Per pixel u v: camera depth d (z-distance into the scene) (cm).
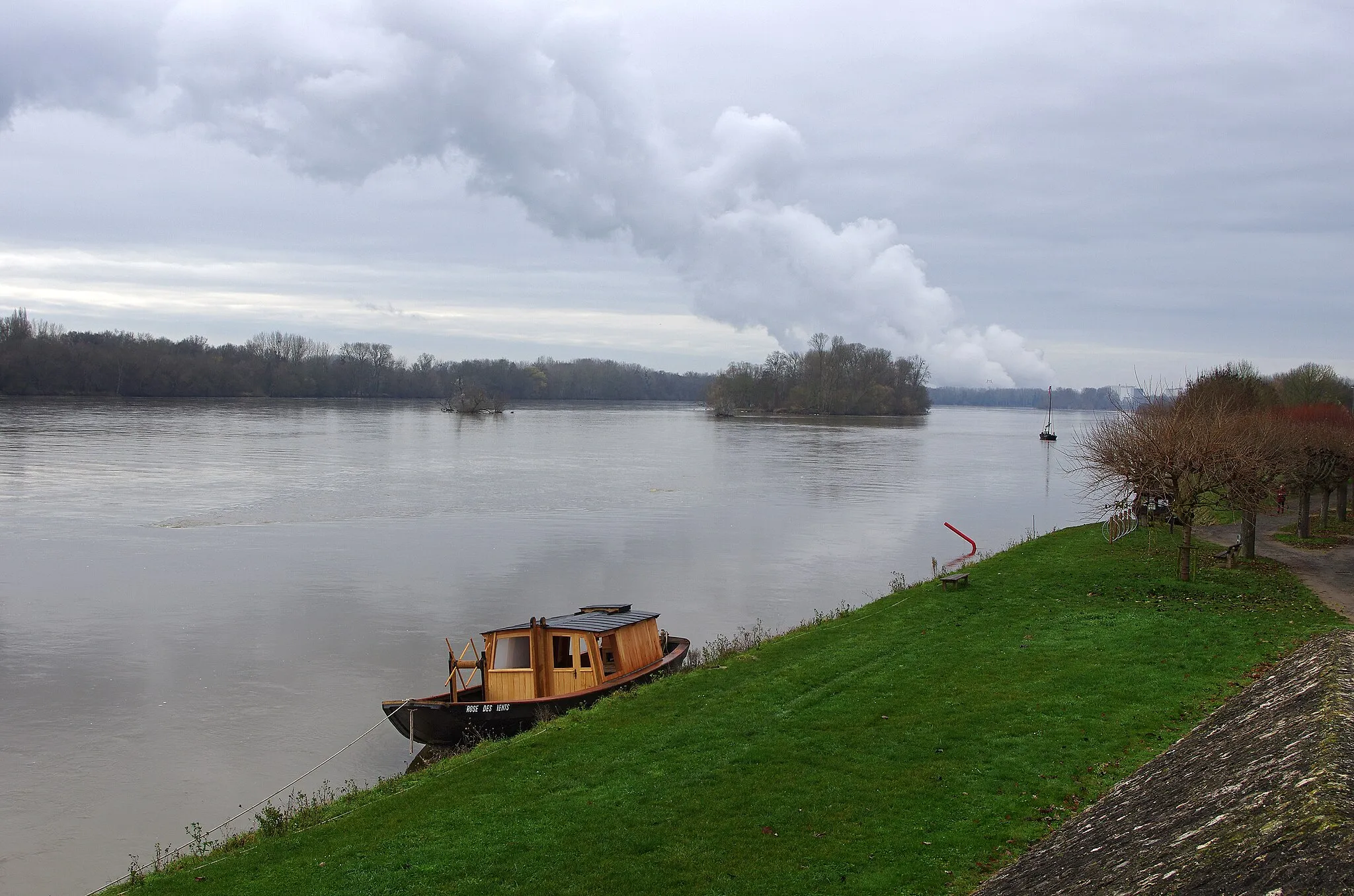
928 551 5541
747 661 2742
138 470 8856
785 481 9294
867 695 2322
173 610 4003
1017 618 3053
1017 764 1811
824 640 2953
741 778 1847
